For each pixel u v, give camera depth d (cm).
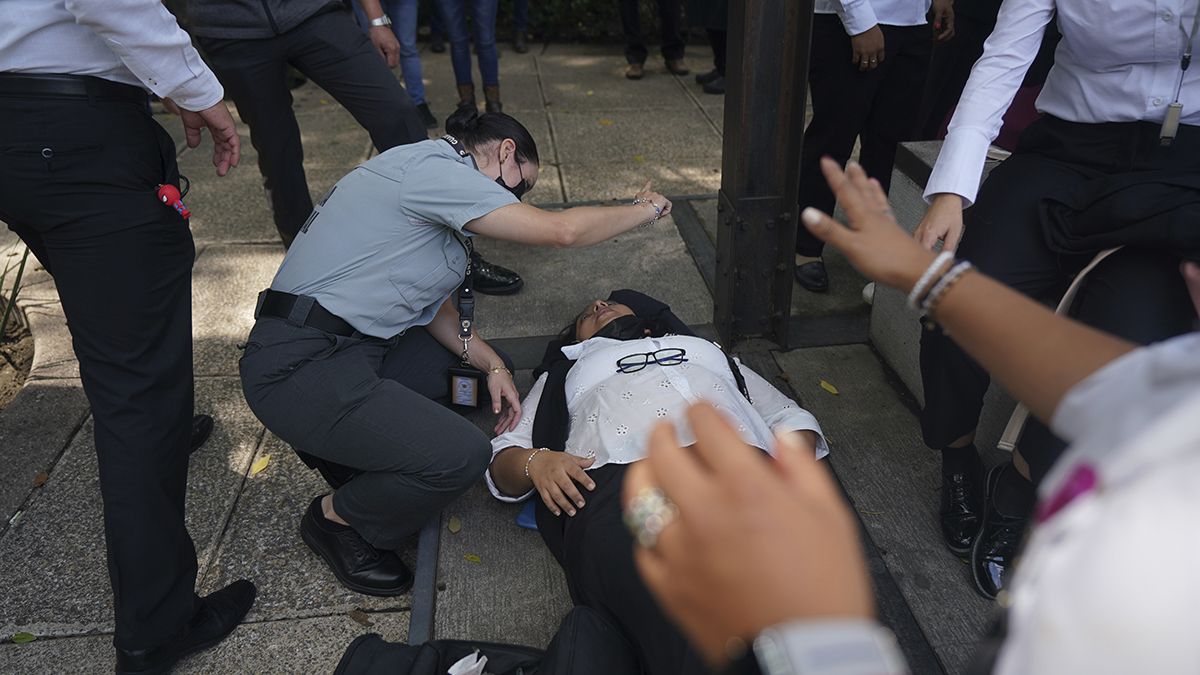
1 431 274
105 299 173
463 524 234
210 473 258
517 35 669
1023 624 51
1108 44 177
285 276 211
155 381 182
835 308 331
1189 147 179
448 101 565
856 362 299
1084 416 62
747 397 235
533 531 231
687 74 615
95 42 162
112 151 166
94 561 228
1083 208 182
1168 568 44
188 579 196
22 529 238
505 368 257
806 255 343
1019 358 75
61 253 171
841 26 300
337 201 212
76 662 202
